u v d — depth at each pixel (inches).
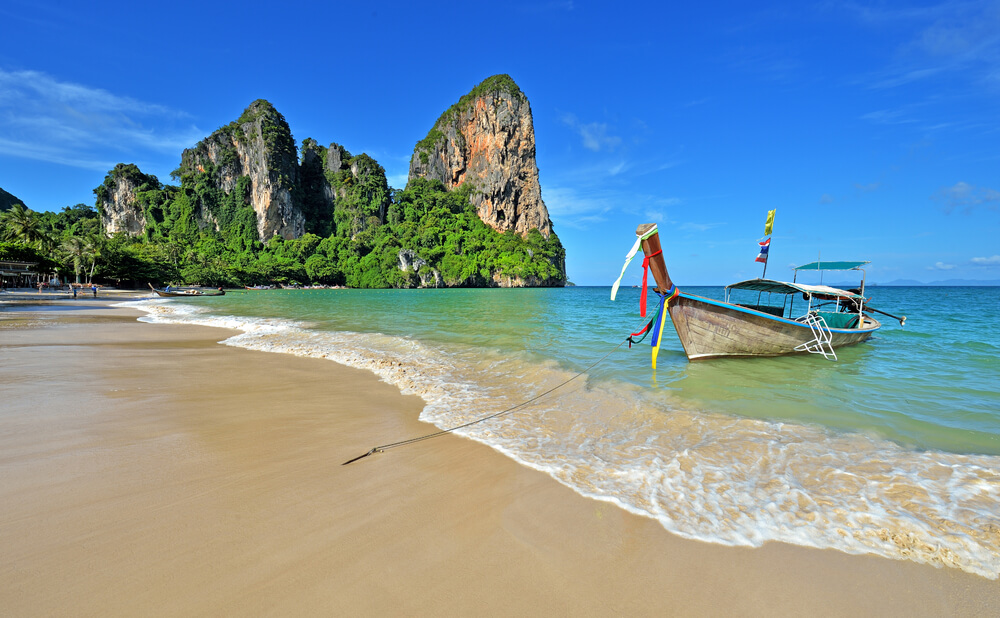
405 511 144.9
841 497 157.9
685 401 279.6
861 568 121.0
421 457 190.9
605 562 121.1
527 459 189.6
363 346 510.6
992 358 432.1
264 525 133.7
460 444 207.0
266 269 4832.7
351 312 1115.9
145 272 3115.2
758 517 145.3
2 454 181.8
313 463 181.5
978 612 105.3
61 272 2630.4
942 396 292.4
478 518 141.7
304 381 334.6
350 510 144.5
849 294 487.5
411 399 287.4
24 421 224.5
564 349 478.0
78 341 544.1
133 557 115.9
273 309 1241.4
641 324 770.2
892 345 514.3
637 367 389.7
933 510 149.5
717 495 159.2
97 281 2888.8
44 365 380.8
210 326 753.6
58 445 192.7
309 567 115.0
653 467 182.1
